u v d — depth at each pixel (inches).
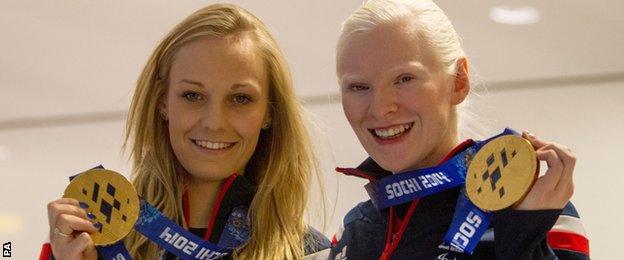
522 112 160.9
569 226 89.2
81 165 164.1
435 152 95.3
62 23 170.7
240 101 105.0
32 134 167.5
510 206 83.5
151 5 169.2
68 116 168.6
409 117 92.6
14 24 171.5
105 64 169.8
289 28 166.9
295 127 109.7
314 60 165.2
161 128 108.1
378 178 99.0
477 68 165.6
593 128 158.1
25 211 160.7
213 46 104.0
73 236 96.0
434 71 92.6
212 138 102.9
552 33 165.8
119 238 96.0
